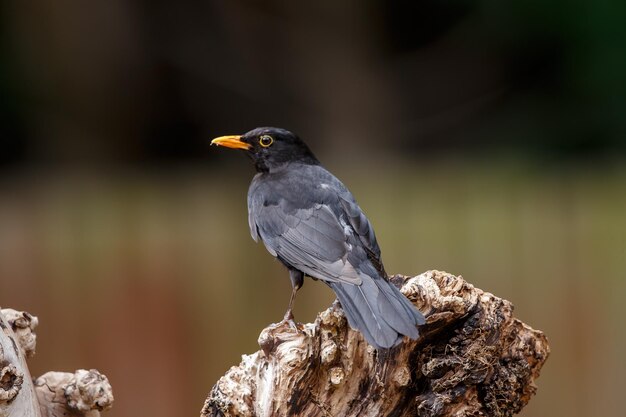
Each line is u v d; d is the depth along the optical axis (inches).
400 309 287.4
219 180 691.4
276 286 537.3
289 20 928.3
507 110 924.6
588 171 755.4
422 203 543.5
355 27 928.9
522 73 920.9
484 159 880.9
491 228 530.3
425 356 291.4
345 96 932.0
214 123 948.6
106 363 525.3
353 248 356.8
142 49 928.3
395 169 755.4
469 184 602.9
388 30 941.2
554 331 519.2
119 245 532.7
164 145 946.7
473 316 290.4
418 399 287.3
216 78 940.6
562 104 900.6
